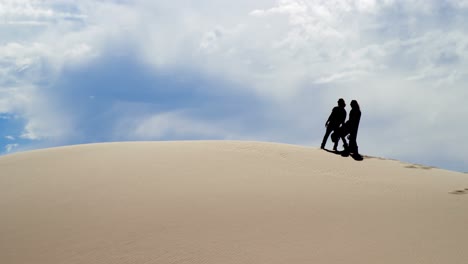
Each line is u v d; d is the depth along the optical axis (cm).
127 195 1302
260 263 848
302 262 845
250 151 1820
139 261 881
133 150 1903
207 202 1210
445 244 923
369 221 1065
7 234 1073
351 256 868
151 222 1077
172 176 1481
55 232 1061
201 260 870
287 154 1791
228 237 973
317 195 1288
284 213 1120
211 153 1788
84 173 1576
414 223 1052
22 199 1338
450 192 1373
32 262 912
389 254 876
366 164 1747
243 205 1182
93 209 1200
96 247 958
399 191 1374
